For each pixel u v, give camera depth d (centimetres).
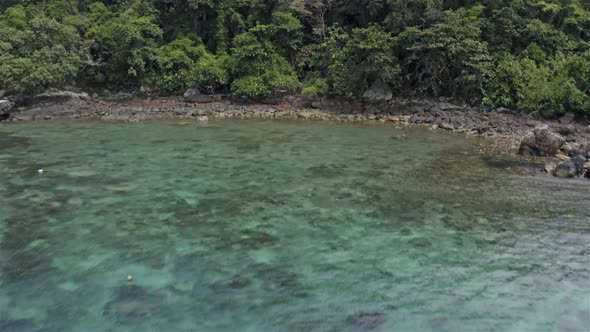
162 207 1291
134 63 3441
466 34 2984
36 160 1811
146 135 2380
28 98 3275
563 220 1208
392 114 3077
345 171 1703
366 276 907
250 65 3422
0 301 805
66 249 1013
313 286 868
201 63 3488
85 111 3147
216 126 2698
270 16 3725
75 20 3644
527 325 754
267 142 2230
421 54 3073
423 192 1449
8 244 1033
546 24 3144
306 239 1084
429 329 740
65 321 751
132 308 789
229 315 772
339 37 3381
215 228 1145
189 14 3784
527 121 2680
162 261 964
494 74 2956
